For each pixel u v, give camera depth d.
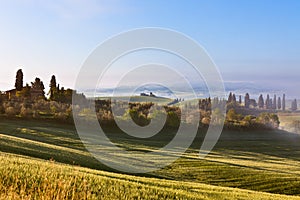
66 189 11.84
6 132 55.28
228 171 37.03
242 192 21.55
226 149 62.12
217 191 20.06
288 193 30.53
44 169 14.67
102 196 12.76
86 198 11.87
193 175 33.16
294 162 56.03
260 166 44.47
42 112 70.06
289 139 78.62
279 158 59.81
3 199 10.12
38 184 12.29
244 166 42.28
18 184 12.02
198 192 18.16
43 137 53.38
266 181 33.75
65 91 71.31
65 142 50.09
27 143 34.84
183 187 19.45
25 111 68.19
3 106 69.62
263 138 78.06
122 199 12.82
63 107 68.06
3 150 28.02
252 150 64.94
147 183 18.92
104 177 16.66
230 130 73.75
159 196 14.77
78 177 14.61
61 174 14.20
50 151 32.09
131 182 16.75
